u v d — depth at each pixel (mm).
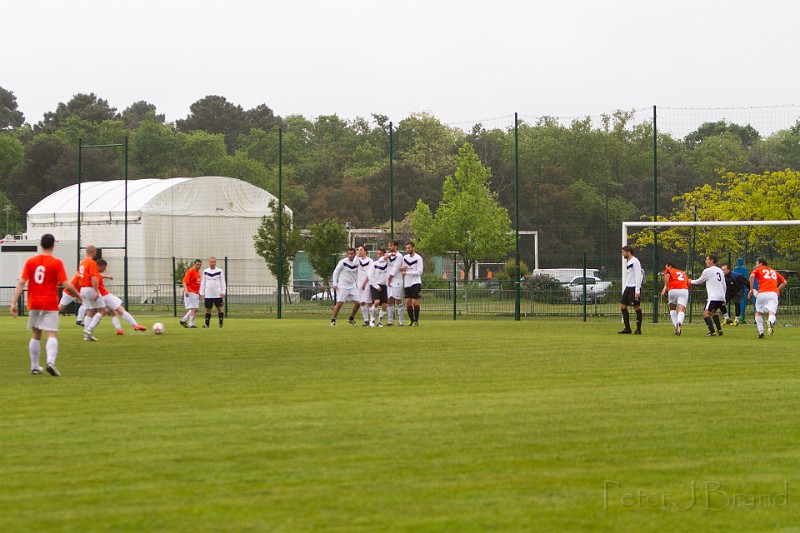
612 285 73250
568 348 41250
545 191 155875
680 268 85250
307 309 85250
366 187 177375
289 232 109812
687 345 43062
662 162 172250
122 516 13672
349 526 13195
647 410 22938
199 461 17172
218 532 12930
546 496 14758
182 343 45062
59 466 16797
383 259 60719
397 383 28453
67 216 109938
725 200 95938
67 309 82938
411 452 17906
